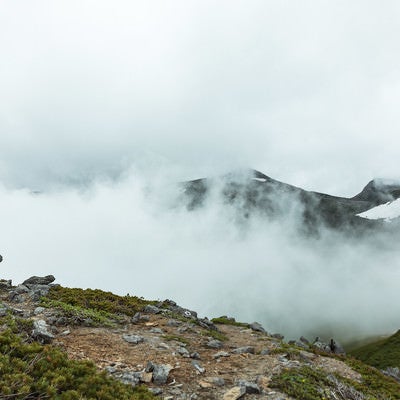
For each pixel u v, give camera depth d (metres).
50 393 8.46
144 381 11.48
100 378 10.03
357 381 16.75
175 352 15.03
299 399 11.84
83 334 15.18
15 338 10.98
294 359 17.47
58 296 22.20
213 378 12.48
